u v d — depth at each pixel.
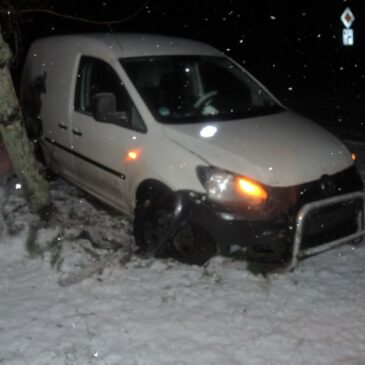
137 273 4.30
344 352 3.38
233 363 3.28
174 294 4.00
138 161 4.55
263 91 5.45
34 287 4.15
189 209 4.11
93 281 4.18
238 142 4.29
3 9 6.54
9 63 4.69
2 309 3.85
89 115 5.23
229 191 4.00
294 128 4.68
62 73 5.69
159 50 5.25
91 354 3.36
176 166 4.24
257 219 3.92
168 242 4.48
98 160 5.11
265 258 4.09
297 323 3.67
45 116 6.01
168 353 3.36
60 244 4.68
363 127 11.41
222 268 4.32
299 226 3.90
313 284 4.13
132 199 4.79
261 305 3.88
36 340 3.50
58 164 5.98
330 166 4.29
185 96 4.93
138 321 3.69
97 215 5.37
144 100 4.69
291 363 3.28
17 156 4.95
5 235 4.81
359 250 4.64
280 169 4.05
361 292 4.03
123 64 4.96
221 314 3.77
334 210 4.15
